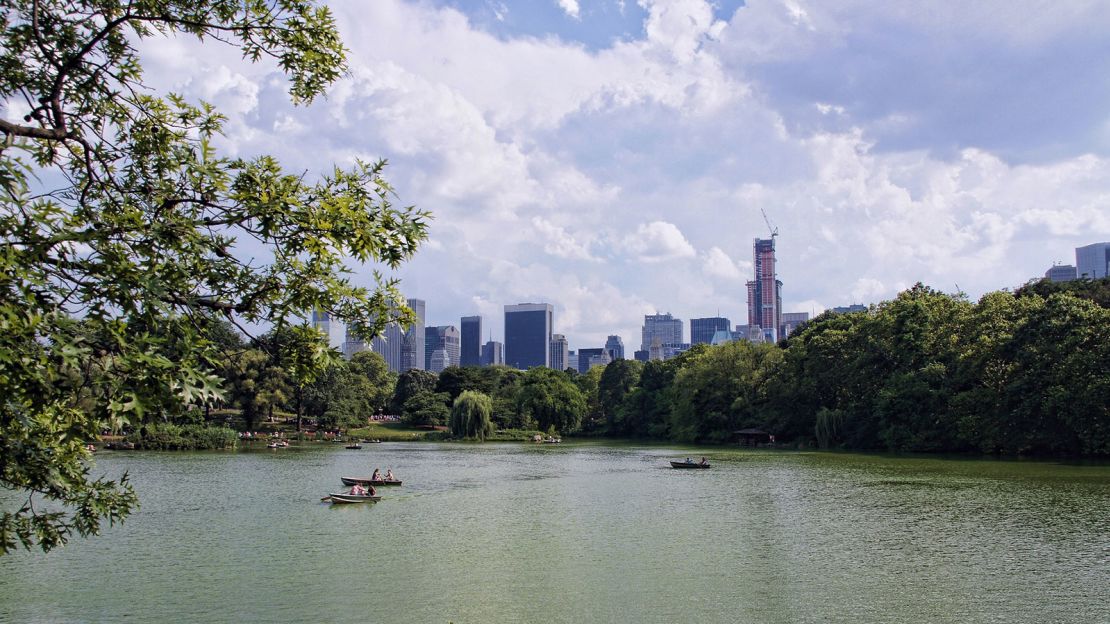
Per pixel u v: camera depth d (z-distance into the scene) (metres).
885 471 70.88
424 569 32.47
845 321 119.25
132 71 11.45
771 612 26.12
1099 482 58.66
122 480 12.82
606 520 44.94
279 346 10.57
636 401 158.88
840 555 34.44
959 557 33.50
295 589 29.27
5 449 9.30
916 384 93.88
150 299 8.30
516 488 61.34
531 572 31.86
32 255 7.57
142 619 25.66
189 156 9.42
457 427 142.88
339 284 10.47
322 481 65.06
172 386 8.06
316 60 11.44
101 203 10.19
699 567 32.53
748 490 58.28
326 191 10.62
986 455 88.06
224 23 11.09
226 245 10.04
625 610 26.50
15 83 10.27
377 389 187.50
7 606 27.05
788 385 117.44
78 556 34.69
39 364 7.80
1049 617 25.19
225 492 57.31
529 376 167.50
